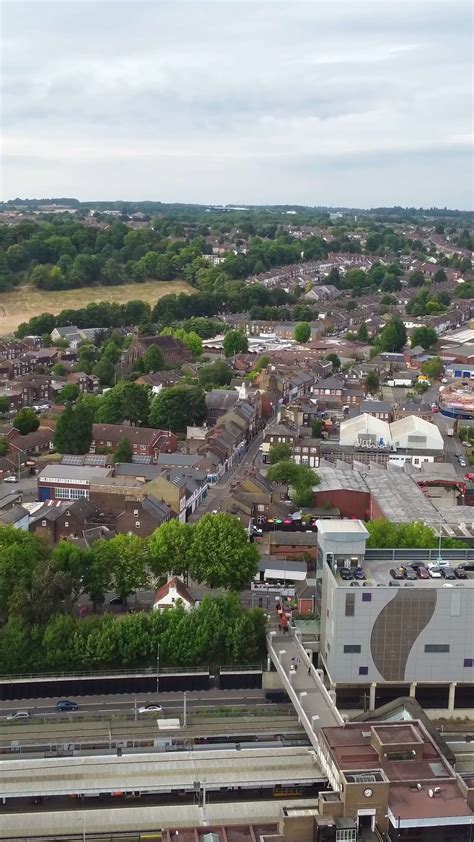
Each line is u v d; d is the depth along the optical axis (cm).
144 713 13625
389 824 10044
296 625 15600
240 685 14600
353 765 10769
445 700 14062
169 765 11975
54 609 15025
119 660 14500
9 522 19288
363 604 13488
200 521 17625
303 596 16662
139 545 16962
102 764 11950
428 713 14075
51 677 14175
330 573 13925
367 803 10044
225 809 11162
